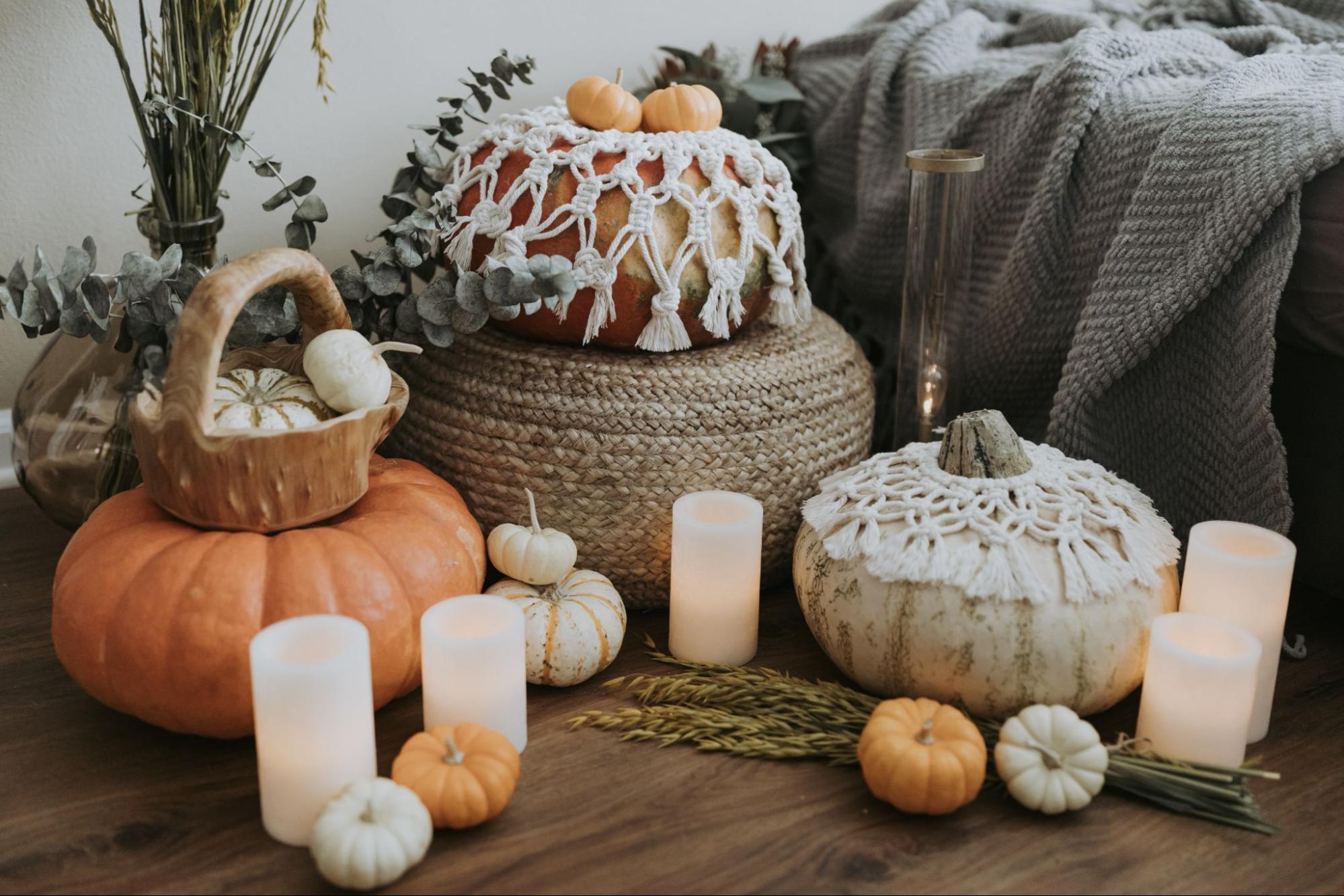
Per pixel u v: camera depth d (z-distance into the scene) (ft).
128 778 3.49
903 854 3.22
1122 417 4.66
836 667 4.17
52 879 3.06
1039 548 3.62
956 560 3.58
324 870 2.98
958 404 5.06
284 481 3.51
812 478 4.49
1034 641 3.50
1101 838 3.30
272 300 4.02
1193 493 4.48
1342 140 3.86
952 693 3.61
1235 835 3.33
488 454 4.30
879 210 5.57
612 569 4.37
